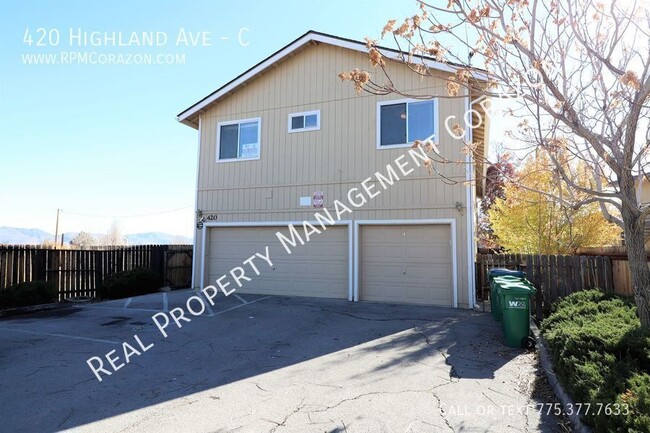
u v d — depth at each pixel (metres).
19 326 7.57
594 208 10.42
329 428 3.38
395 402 3.92
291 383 4.48
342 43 10.99
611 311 5.42
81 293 11.67
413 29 4.02
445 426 3.40
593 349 3.95
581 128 4.11
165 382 4.54
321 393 4.17
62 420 3.57
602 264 7.68
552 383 4.24
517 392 4.16
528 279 8.07
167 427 3.42
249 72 12.00
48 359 5.42
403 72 10.56
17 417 3.64
